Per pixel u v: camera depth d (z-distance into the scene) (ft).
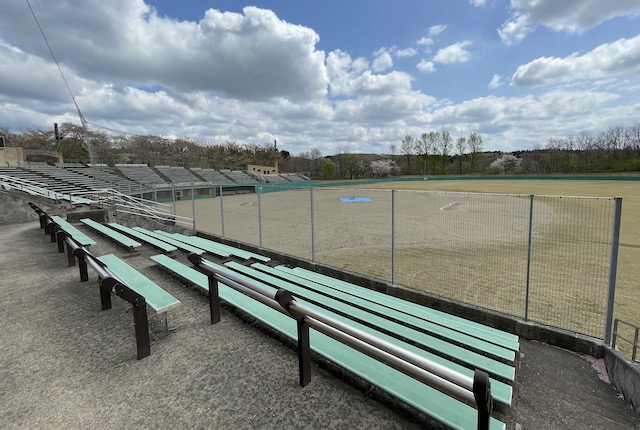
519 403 9.46
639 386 9.17
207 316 12.70
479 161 273.33
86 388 8.37
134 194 73.67
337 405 7.79
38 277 17.13
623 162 200.75
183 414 7.44
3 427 7.06
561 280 22.84
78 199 50.93
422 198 98.17
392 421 7.31
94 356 9.84
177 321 12.23
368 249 33.83
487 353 11.49
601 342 12.21
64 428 7.04
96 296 14.53
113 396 8.06
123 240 24.85
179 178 138.00
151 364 9.44
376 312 14.85
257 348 10.36
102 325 11.84
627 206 65.92
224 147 250.57
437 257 29.78
